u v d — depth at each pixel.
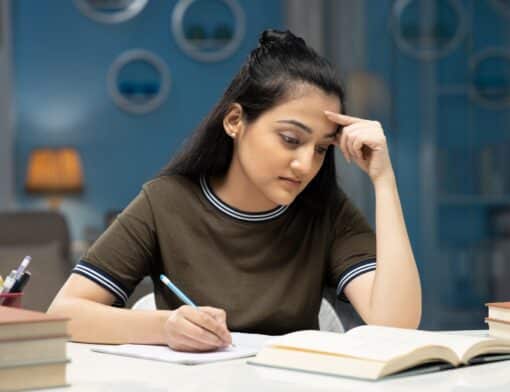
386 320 1.98
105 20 6.53
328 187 2.20
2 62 6.33
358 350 1.48
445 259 6.14
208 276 2.14
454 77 6.21
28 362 1.35
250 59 2.03
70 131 6.50
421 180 6.19
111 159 6.54
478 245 6.15
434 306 6.12
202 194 2.17
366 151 2.11
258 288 2.14
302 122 1.95
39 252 3.39
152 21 6.59
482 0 6.23
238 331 2.12
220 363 1.57
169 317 1.72
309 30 6.34
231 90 2.05
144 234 2.14
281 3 6.62
